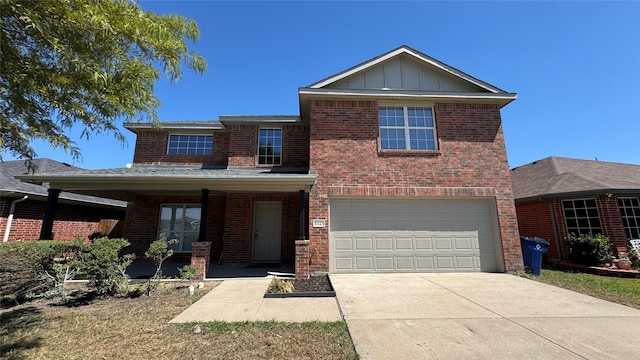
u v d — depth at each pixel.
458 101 9.62
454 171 9.15
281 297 6.04
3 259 5.79
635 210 10.83
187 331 4.13
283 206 11.34
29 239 11.17
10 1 2.52
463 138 9.41
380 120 9.58
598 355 3.34
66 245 6.27
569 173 12.50
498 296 6.01
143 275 8.56
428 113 9.73
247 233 11.05
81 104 3.54
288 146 11.72
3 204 10.35
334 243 8.65
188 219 11.92
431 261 8.73
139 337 3.92
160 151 12.38
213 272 9.09
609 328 4.20
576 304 5.44
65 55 2.95
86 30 3.04
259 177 7.65
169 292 6.47
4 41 2.78
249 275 8.61
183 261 11.48
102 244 6.26
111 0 3.10
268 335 3.97
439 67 9.95
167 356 3.36
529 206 12.68
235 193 11.30
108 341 3.79
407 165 9.09
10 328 4.27
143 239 11.57
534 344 3.65
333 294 6.18
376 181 8.94
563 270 9.96
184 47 4.06
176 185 8.16
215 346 3.63
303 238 8.13
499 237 8.86
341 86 9.83
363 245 8.69
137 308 5.30
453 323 4.42
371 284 7.14
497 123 9.59
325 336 3.93
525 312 4.95
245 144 11.69
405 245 8.77
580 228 10.88
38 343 3.73
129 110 3.83
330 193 8.77
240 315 4.86
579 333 4.01
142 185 8.18
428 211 9.03
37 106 3.38
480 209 9.16
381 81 9.95
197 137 12.78
